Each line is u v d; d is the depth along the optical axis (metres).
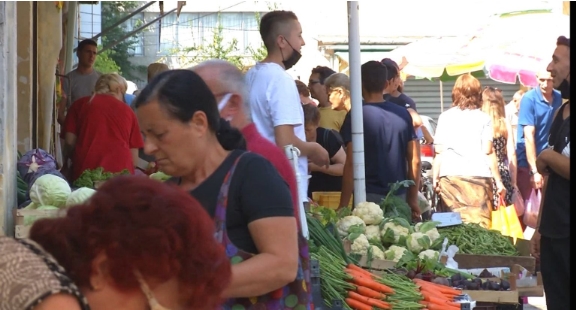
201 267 1.89
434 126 20.17
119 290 1.85
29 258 1.78
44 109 10.25
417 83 24.08
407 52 17.17
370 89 7.47
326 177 8.13
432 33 22.97
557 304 5.44
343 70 22.44
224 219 2.90
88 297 1.85
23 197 6.12
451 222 7.31
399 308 5.33
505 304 5.92
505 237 7.32
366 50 22.02
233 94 3.36
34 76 9.52
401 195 7.38
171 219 1.87
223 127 3.04
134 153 8.60
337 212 6.97
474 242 7.10
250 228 2.90
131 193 1.90
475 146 9.12
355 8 6.96
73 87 11.44
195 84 2.93
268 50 5.71
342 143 8.10
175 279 1.89
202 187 2.94
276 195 2.91
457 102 9.25
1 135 5.23
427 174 16.14
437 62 16.75
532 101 10.02
